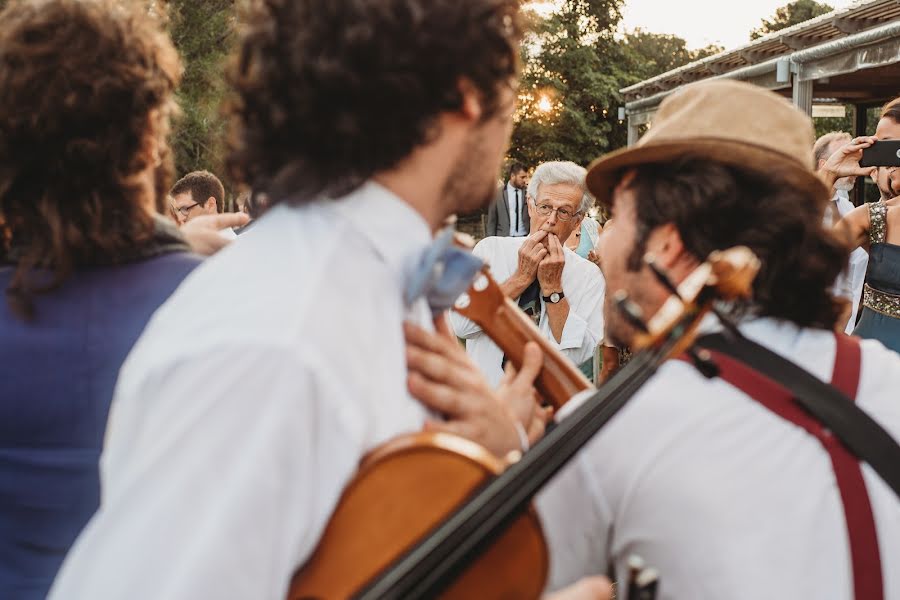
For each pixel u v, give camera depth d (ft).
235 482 2.53
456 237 3.89
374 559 2.76
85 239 4.25
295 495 2.63
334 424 2.68
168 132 4.81
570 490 3.64
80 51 4.16
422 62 2.99
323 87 2.98
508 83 3.28
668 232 3.84
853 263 13.41
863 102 41.93
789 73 27.37
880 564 3.35
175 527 2.52
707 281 3.00
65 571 2.62
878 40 22.61
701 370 3.18
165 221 4.79
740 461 3.42
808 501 3.39
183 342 2.70
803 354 3.75
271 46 3.09
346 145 3.04
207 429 2.58
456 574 2.74
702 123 3.92
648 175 3.98
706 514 3.36
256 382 2.59
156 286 4.40
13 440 4.23
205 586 2.46
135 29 4.35
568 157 99.66
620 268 3.96
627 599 2.93
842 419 3.48
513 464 2.81
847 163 12.96
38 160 4.20
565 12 98.73
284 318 2.69
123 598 2.49
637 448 3.50
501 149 3.40
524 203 34.01
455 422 3.24
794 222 3.73
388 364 3.00
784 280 3.77
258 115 3.19
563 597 3.16
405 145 3.09
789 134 3.92
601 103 100.07
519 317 4.31
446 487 2.78
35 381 4.19
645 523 3.45
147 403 2.70
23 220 4.29
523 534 2.87
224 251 3.12
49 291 4.22
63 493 4.23
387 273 3.12
